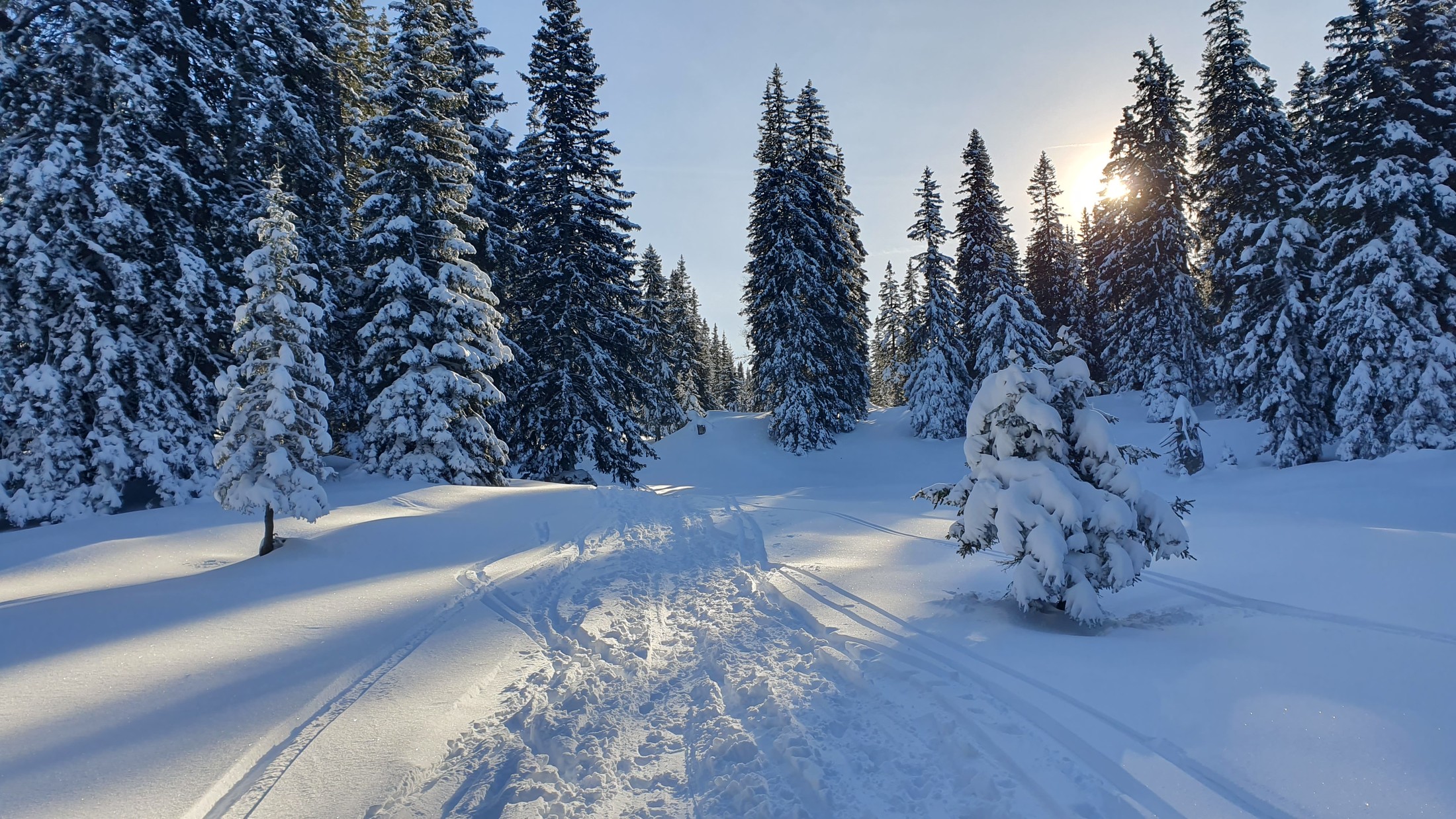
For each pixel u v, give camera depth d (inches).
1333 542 339.6
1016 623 260.2
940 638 242.7
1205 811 130.4
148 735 176.1
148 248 571.8
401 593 315.0
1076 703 182.4
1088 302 1518.2
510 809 147.8
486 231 833.5
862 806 143.2
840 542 444.8
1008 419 279.4
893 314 2341.3
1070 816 131.5
